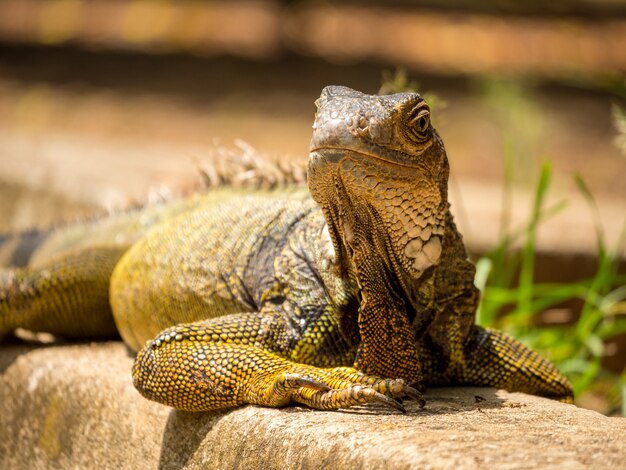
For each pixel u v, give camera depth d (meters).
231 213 10.63
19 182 21.97
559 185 29.12
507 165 15.49
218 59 47.12
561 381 9.89
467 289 9.25
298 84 45.19
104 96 42.72
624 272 17.53
